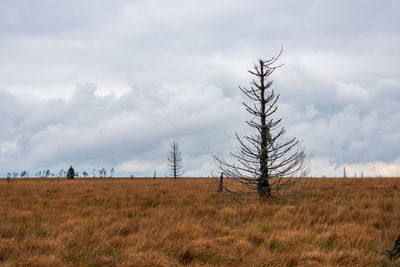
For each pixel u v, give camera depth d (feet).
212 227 25.12
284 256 17.24
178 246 19.27
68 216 31.86
